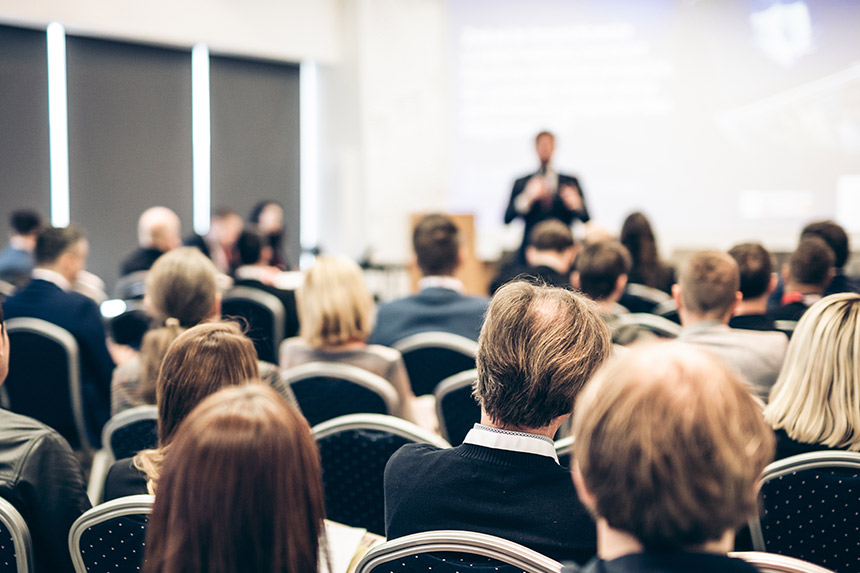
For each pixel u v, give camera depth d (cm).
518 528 130
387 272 789
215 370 153
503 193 855
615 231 834
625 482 80
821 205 784
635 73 816
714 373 85
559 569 115
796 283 329
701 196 816
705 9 795
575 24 824
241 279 423
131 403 246
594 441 84
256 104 846
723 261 250
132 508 139
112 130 755
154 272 253
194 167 809
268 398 106
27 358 318
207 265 256
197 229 814
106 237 758
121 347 422
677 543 81
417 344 297
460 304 329
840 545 167
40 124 714
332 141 877
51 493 156
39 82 711
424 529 134
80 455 332
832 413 175
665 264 475
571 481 132
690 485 78
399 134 856
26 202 712
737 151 802
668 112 814
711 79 802
